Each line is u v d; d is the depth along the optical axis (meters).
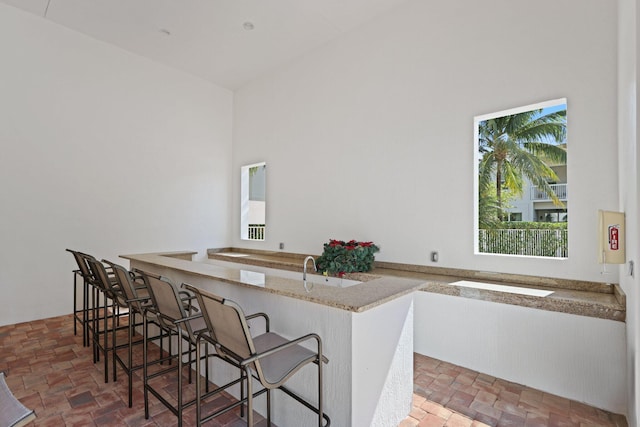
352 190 4.15
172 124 5.20
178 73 5.26
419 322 3.03
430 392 2.33
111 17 3.96
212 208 5.70
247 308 2.15
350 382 1.55
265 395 2.00
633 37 1.73
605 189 2.49
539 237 4.09
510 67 2.96
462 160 3.22
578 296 2.38
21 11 3.86
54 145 4.09
